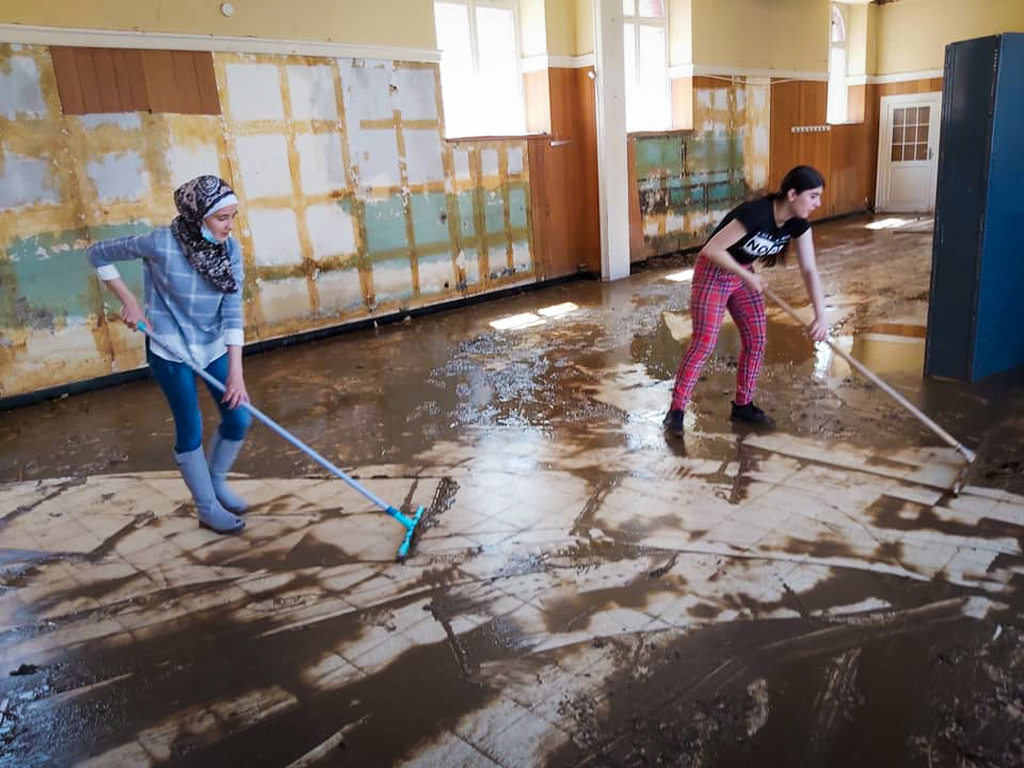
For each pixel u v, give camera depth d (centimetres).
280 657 218
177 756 183
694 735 178
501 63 755
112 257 263
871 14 1179
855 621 215
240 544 285
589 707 190
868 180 1261
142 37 503
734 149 986
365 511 305
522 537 276
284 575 261
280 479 342
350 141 616
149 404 475
